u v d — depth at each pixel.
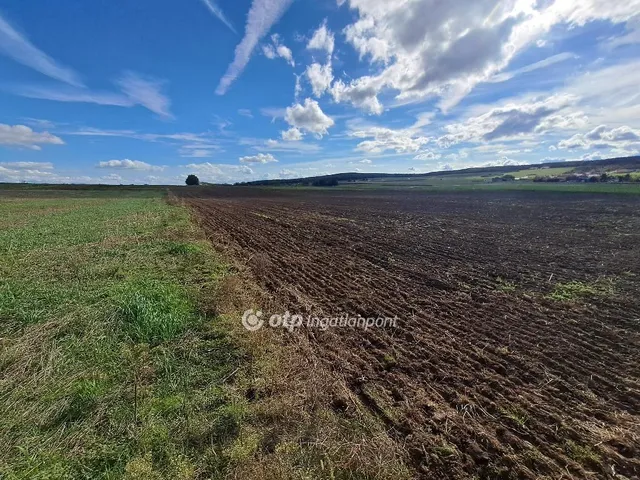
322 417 3.84
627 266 9.85
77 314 6.18
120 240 13.02
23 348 5.05
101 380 4.43
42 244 12.45
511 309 7.00
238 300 7.09
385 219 21.56
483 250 12.27
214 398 4.13
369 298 7.70
